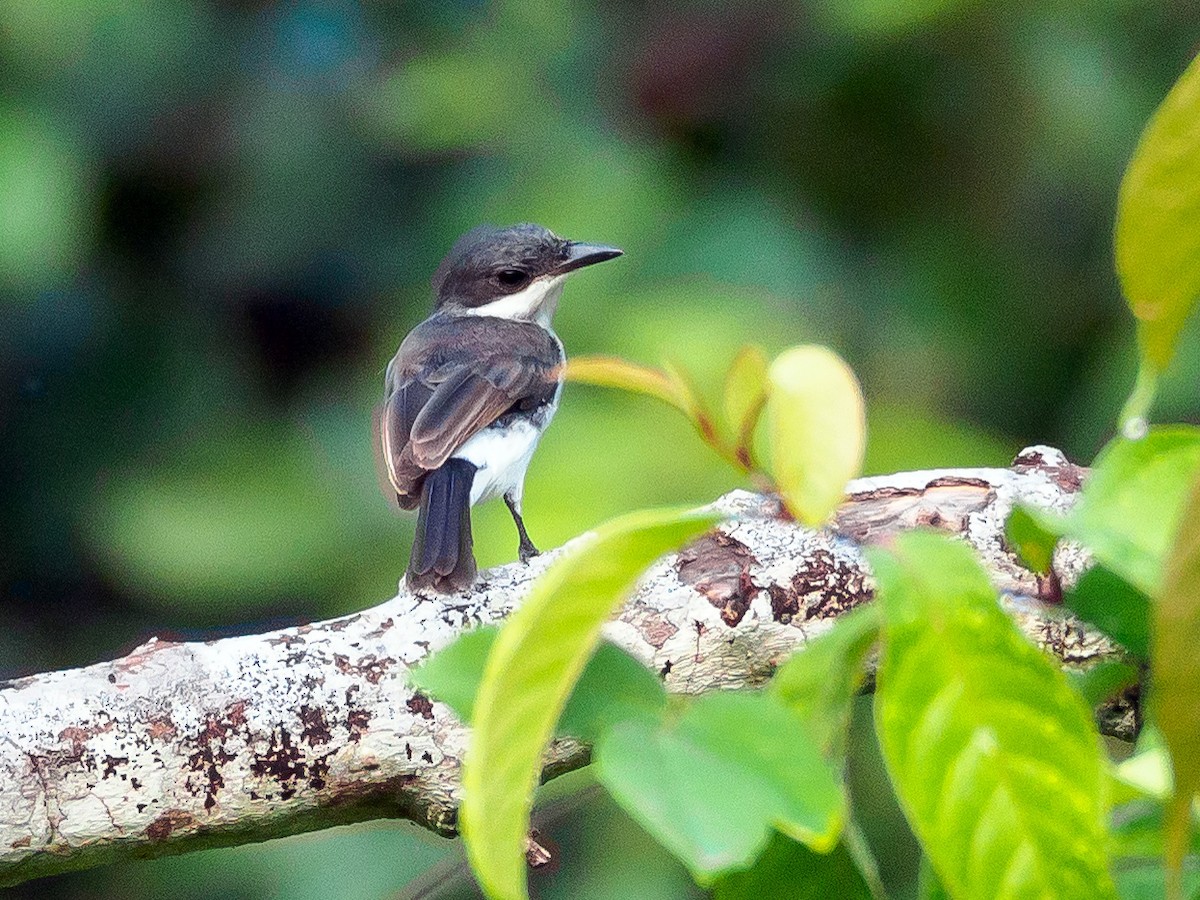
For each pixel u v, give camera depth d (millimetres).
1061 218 12242
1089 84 11930
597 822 9805
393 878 10836
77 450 13000
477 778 2688
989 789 2893
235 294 13156
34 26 11883
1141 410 2801
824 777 2662
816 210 12461
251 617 11922
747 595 5965
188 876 11102
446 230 12398
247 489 11891
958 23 11969
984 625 2900
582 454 10500
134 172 12766
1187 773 2561
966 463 11078
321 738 5637
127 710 5527
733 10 12547
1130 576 3088
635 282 11711
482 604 6379
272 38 13078
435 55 12844
